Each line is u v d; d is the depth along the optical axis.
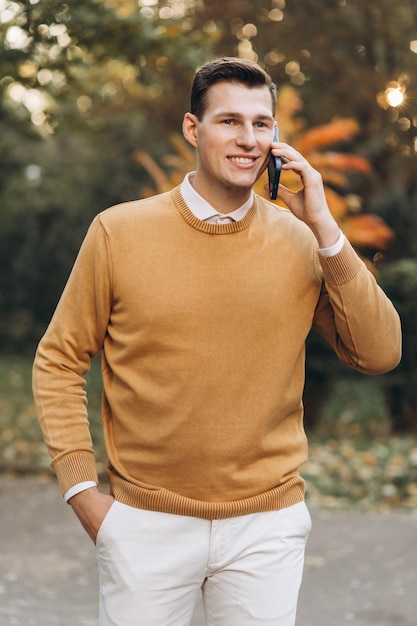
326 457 10.09
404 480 9.04
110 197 21.14
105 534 2.65
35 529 7.20
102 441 11.27
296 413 2.76
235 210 2.64
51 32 8.54
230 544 2.62
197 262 2.59
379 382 11.51
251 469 2.64
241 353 2.58
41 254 22.36
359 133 15.58
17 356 22.30
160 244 2.61
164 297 2.57
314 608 5.45
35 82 9.16
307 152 10.60
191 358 2.56
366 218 10.80
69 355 2.74
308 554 6.60
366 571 6.16
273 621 2.62
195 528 2.62
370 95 15.21
